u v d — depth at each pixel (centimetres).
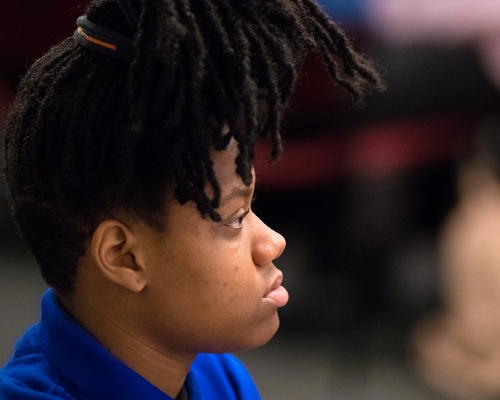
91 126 164
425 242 598
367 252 530
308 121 478
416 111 489
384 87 206
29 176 175
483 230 478
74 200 171
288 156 492
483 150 486
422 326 556
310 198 521
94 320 187
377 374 586
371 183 509
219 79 157
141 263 175
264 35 165
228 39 158
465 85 483
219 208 170
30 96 176
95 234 172
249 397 231
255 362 598
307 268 608
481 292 477
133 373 184
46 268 186
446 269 521
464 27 480
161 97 154
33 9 447
